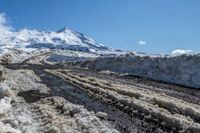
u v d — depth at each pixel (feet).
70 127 48.32
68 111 60.29
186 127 48.98
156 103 69.82
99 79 132.67
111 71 201.57
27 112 61.46
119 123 52.90
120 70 197.88
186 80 134.82
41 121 54.60
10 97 76.59
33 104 71.05
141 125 52.11
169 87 115.03
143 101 71.82
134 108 64.54
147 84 123.34
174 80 140.36
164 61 166.40
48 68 204.13
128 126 51.06
